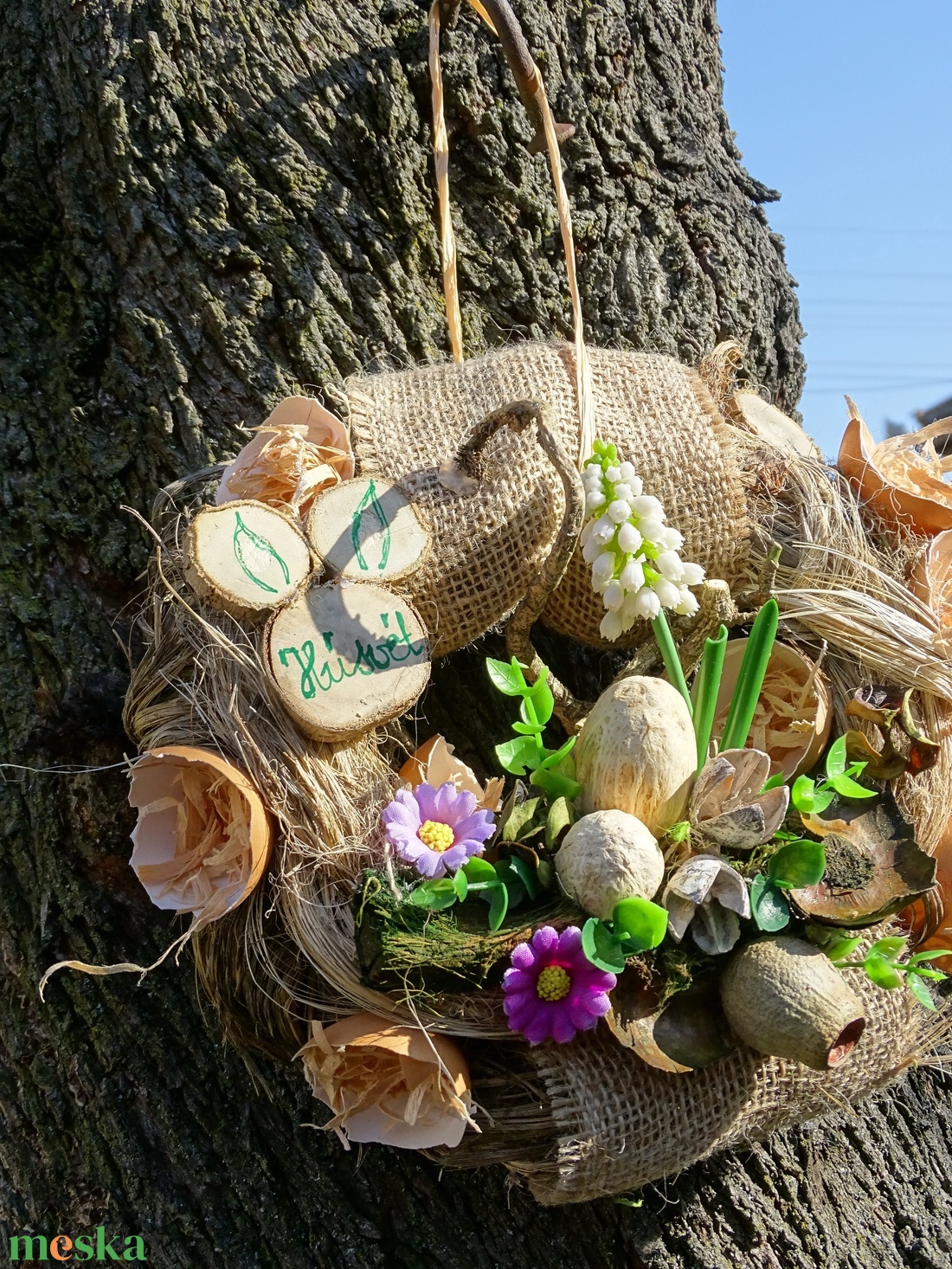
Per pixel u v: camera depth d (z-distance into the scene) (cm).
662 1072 37
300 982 39
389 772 41
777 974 36
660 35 59
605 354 46
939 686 42
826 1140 48
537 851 38
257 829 37
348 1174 45
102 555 48
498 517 42
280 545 40
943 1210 48
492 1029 37
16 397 50
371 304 51
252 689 40
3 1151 45
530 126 54
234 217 50
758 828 36
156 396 49
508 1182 42
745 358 57
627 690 37
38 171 51
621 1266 45
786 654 42
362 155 52
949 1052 50
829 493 44
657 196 57
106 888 46
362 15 53
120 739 47
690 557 43
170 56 51
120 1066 45
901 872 38
